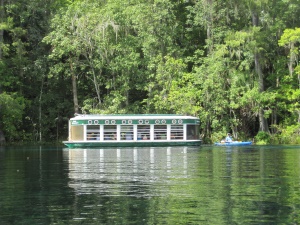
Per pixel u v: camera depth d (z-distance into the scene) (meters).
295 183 20.48
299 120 62.53
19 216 14.79
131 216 14.66
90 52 64.25
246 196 17.53
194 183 20.66
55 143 65.31
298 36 58.56
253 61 63.03
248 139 63.06
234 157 35.38
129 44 62.91
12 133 63.69
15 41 62.69
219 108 61.19
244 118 64.12
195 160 32.56
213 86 60.88
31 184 20.73
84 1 63.53
